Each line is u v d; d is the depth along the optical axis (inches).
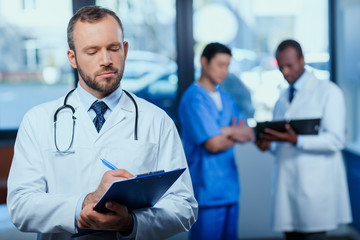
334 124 82.4
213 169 86.0
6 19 119.0
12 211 43.3
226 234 89.0
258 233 122.7
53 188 44.8
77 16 43.2
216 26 119.8
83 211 39.2
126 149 45.0
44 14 119.8
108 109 46.6
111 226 39.6
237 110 93.5
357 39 113.8
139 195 39.4
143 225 41.5
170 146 47.6
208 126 85.2
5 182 109.3
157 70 119.0
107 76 42.3
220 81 88.9
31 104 121.6
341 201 86.6
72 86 122.3
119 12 115.8
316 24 122.5
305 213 83.9
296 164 84.6
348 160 120.9
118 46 42.8
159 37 118.3
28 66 120.7
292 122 82.4
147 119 47.3
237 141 86.4
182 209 44.6
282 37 122.0
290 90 88.7
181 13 117.9
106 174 39.8
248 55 121.5
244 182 122.1
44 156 45.1
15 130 119.3
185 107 88.7
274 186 89.2
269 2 121.2
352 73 116.9
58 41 120.9
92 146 44.8
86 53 42.0
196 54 120.0
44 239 46.8
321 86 84.9
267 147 90.2
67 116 45.8
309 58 123.2
